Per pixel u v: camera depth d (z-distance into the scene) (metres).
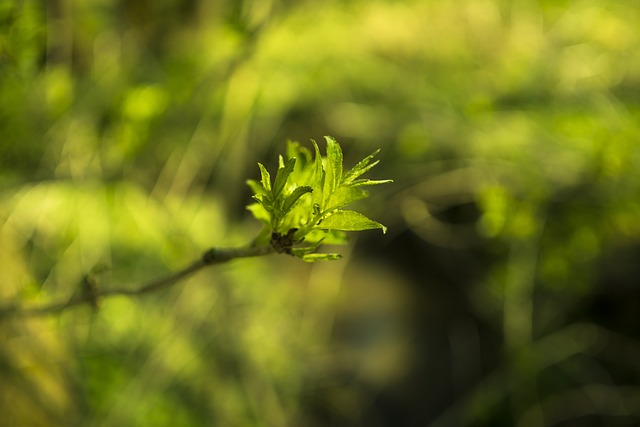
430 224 5.60
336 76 5.21
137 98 3.46
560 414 5.55
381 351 5.62
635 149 4.69
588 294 5.62
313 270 5.39
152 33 3.76
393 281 5.86
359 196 1.05
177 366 3.95
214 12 3.78
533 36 5.55
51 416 3.01
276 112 4.93
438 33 5.50
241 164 4.71
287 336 5.01
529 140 4.99
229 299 4.46
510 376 5.43
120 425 3.44
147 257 3.97
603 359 5.72
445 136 5.15
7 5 2.39
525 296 5.42
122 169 3.80
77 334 3.42
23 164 3.28
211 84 3.73
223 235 4.59
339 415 5.30
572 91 5.07
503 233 5.07
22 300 2.46
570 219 5.15
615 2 5.25
